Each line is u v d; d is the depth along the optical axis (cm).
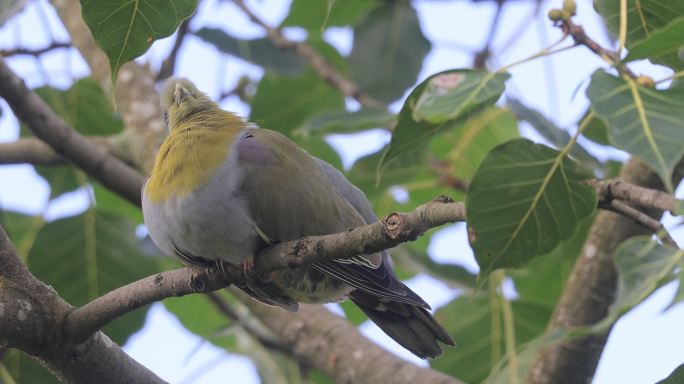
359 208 888
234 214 748
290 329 1015
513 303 1051
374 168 1148
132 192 1094
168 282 684
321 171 808
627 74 547
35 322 689
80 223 1147
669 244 631
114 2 593
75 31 1248
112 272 1145
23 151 1157
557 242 681
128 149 1152
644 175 877
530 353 815
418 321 809
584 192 657
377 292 732
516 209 666
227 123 813
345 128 1094
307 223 762
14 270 689
